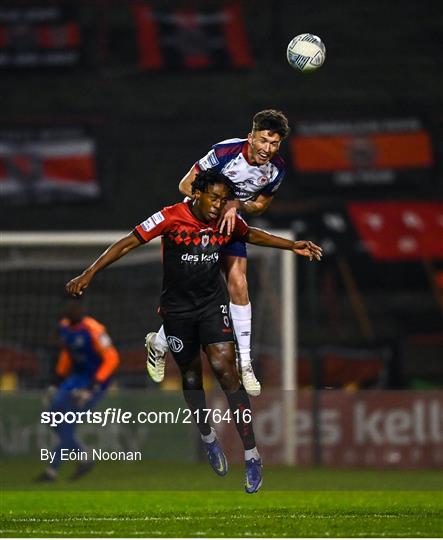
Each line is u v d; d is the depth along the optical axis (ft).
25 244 142.41
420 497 98.22
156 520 76.64
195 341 76.74
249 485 76.89
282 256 142.10
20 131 197.98
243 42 206.90
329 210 195.31
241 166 77.05
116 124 203.62
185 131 204.13
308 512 82.28
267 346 143.33
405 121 201.16
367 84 205.98
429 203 195.31
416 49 208.54
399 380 176.55
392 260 192.24
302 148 199.52
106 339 118.73
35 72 206.18
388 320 187.01
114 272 158.40
